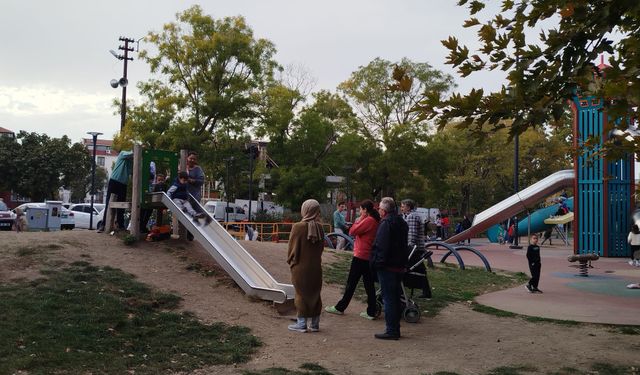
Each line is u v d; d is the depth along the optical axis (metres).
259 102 40.25
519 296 11.88
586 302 11.12
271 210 42.03
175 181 11.03
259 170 44.69
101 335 6.62
